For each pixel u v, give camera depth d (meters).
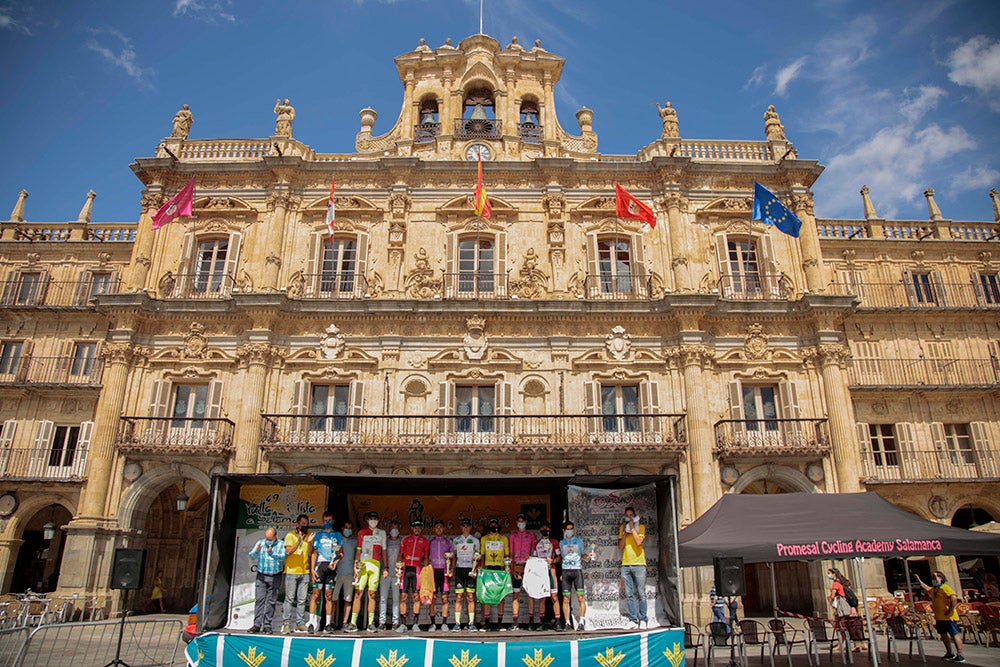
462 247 29.14
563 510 16.03
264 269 28.17
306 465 25.05
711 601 21.50
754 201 26.91
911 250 31.38
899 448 27.92
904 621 18.77
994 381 29.00
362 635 12.83
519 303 26.78
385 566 15.49
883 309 29.19
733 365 26.86
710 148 30.66
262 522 15.66
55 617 22.36
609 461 25.11
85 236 32.50
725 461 25.38
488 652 12.30
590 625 14.55
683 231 28.77
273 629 14.23
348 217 29.28
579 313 26.94
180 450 24.69
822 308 26.86
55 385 27.41
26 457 27.27
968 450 28.11
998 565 28.41
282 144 30.02
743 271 28.89
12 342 29.78
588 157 30.75
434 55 31.56
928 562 27.42
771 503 16.09
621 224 29.12
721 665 16.27
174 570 29.06
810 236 28.86
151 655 16.77
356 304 26.83
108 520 24.69
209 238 29.20
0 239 32.44
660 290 28.05
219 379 26.47
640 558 14.68
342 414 25.91
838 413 25.86
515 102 31.30
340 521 16.78
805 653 18.67
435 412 26.12
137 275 28.08
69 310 29.20
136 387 26.44
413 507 17.77
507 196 29.48
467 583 15.73
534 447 24.27
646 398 26.31
